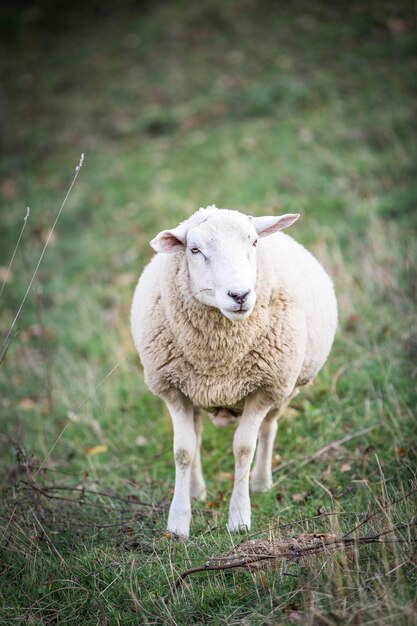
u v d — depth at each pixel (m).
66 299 9.38
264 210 9.79
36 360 8.02
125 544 4.46
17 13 19.22
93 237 10.65
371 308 7.15
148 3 18.50
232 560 3.96
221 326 4.40
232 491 5.12
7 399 7.28
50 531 4.59
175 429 4.67
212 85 14.15
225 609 3.70
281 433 5.92
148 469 5.78
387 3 15.07
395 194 9.55
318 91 12.81
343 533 4.16
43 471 5.66
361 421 5.79
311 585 3.65
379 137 11.03
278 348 4.56
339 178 10.34
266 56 14.45
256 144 11.84
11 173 13.30
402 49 13.40
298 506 4.89
